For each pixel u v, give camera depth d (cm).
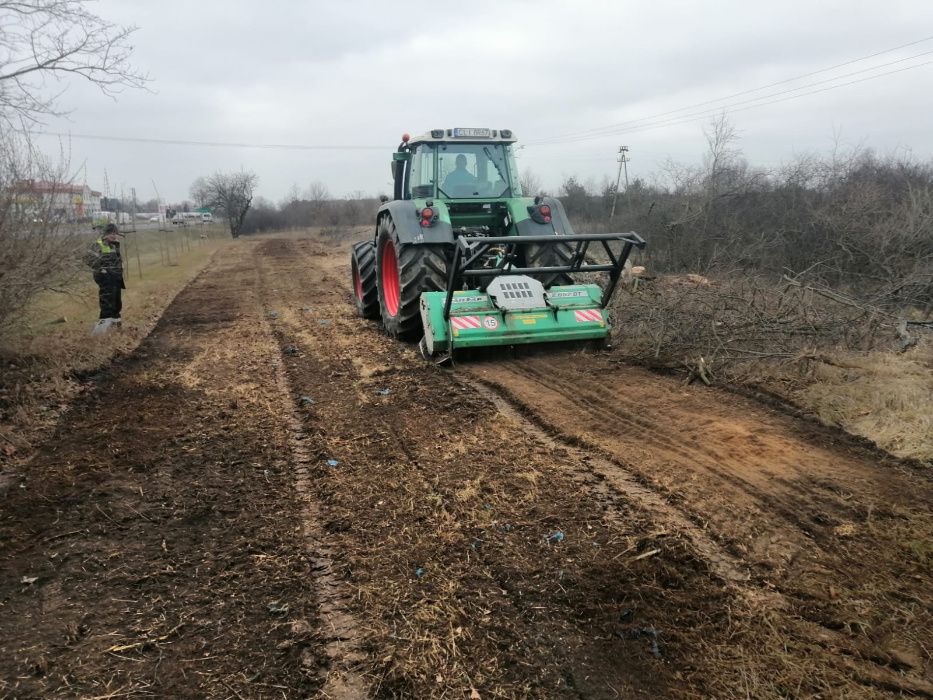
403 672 237
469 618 266
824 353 557
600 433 456
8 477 414
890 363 545
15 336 687
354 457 432
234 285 1511
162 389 613
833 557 300
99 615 275
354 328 898
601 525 332
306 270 1847
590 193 3123
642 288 884
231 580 298
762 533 321
